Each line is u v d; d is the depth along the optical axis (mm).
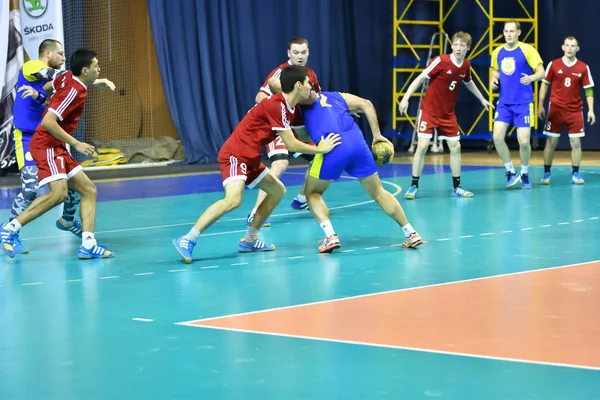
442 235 10828
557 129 16141
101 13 22719
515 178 15711
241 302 7480
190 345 6207
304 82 9164
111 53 22969
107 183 18578
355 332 6441
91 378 5523
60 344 6309
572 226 11297
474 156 23516
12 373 5656
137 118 23578
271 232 11398
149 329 6668
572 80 15875
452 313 6949
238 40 24125
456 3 26062
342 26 25969
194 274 8766
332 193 15609
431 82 14477
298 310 7141
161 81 22922
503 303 7254
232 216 12977
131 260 9648
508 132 25562
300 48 11359
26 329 6742
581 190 15219
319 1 25047
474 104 26172
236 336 6410
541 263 8938
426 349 5984
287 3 24828
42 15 20422
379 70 26719
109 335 6527
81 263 9539
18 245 10102
